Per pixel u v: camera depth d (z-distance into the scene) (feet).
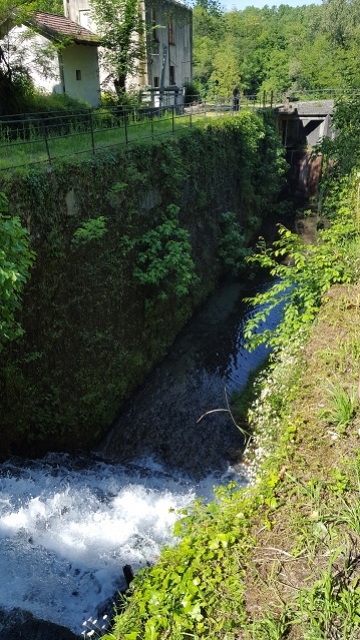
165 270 33.24
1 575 18.17
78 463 26.08
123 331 32.07
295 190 81.82
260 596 10.72
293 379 18.37
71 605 17.57
